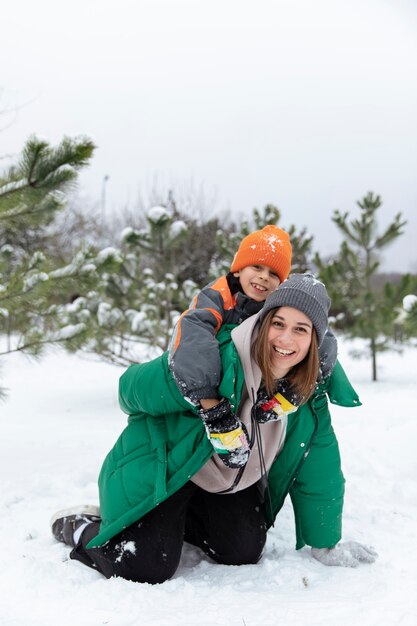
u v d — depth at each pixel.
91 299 6.85
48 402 7.05
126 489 2.09
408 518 2.77
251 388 1.97
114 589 1.96
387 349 8.91
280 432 2.16
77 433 4.89
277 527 2.70
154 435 2.11
